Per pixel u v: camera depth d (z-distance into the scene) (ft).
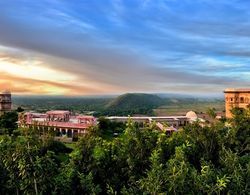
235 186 81.82
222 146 98.78
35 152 84.28
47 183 83.41
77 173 90.63
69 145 294.25
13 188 88.53
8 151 87.97
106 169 98.27
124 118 522.06
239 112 114.83
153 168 81.05
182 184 77.87
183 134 109.81
